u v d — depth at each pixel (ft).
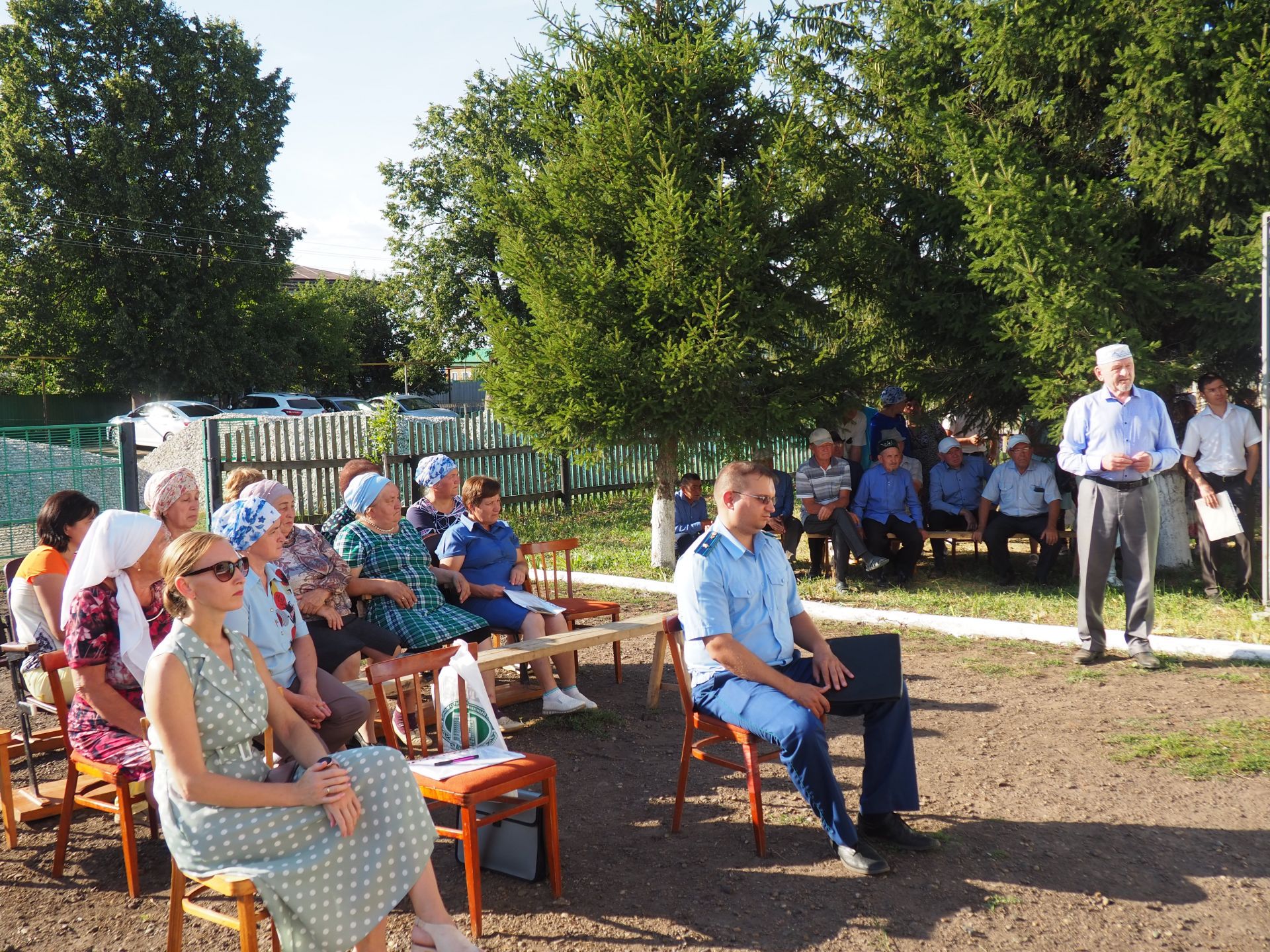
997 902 11.87
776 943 11.07
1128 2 29.60
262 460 43.06
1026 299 31.07
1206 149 28.78
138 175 109.50
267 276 119.03
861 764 16.80
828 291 36.40
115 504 36.42
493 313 34.81
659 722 19.58
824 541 33.27
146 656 12.92
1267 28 27.84
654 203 30.60
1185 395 32.24
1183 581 30.17
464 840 11.43
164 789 10.09
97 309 114.01
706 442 34.40
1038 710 19.16
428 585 19.15
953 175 33.32
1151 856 13.00
